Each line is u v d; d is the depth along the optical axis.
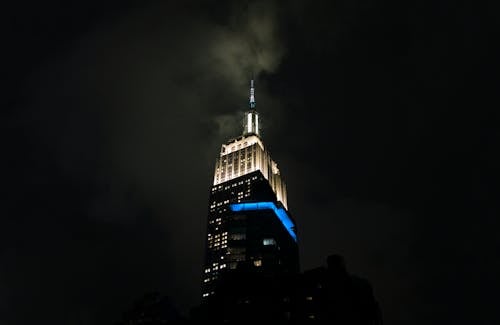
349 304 163.38
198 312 171.12
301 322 159.62
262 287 172.12
